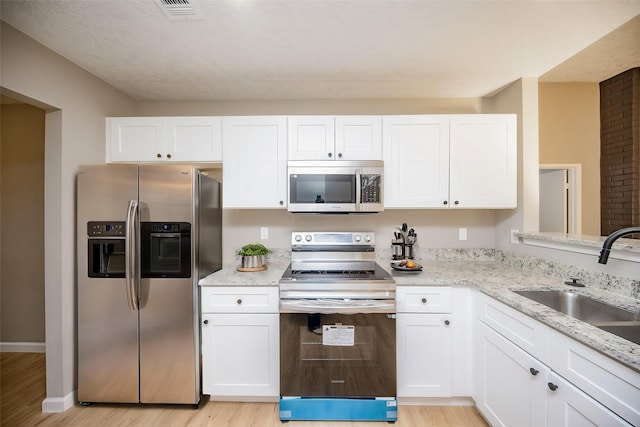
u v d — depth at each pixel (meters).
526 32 1.70
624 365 0.91
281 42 1.79
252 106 2.69
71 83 2.02
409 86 2.41
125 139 2.33
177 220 1.94
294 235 2.50
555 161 3.10
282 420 1.82
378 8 1.50
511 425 1.48
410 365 1.91
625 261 1.48
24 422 1.82
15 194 2.79
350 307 1.81
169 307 1.93
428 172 2.27
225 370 1.94
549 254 2.00
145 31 1.68
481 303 1.79
